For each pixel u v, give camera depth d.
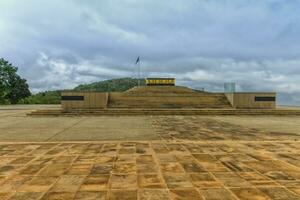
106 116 19.69
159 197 3.87
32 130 11.56
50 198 3.84
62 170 5.25
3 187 4.31
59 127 12.70
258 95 24.89
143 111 20.91
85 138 9.31
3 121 15.84
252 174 4.98
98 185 4.38
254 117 19.19
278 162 5.86
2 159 6.17
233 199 3.79
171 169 5.30
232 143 8.21
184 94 28.64
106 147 7.55
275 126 13.19
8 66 54.91
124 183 4.47
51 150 7.16
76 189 4.20
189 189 4.19
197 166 5.52
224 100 26.98
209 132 10.87
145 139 9.09
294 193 4.02
